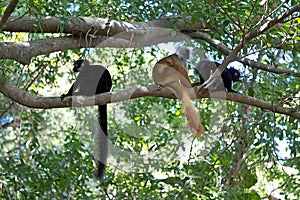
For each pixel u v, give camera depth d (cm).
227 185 1170
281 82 1194
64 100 870
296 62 1229
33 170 1226
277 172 1380
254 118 1191
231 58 853
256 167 1387
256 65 1143
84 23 1020
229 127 1195
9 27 995
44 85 1309
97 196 1243
